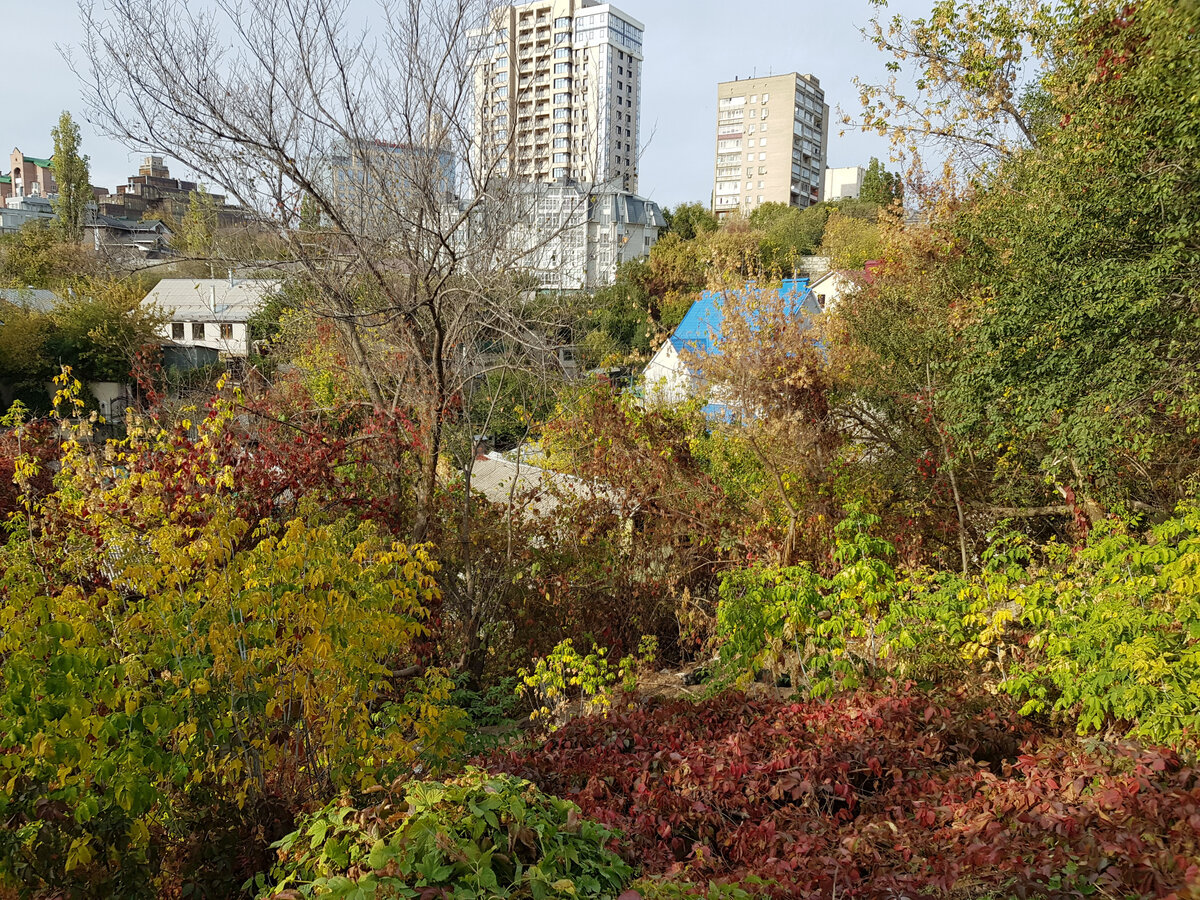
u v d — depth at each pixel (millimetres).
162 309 33344
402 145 10312
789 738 5375
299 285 11664
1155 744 4598
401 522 10789
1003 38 13312
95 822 4082
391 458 10828
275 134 9742
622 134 74688
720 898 3250
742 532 11945
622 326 34906
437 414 10430
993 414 9555
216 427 9242
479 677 10438
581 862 3193
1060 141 9195
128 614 4879
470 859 2891
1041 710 5832
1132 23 8242
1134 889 3219
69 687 4035
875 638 7273
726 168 91875
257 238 10797
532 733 7777
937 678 6637
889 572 6805
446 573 10469
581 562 11734
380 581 6074
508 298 11141
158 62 9172
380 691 7133
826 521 11547
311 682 5230
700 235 46438
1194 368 7891
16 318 32250
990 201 11672
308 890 2885
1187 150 7668
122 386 32375
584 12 72125
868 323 14242
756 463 13266
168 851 4523
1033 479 11758
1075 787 4199
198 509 8242
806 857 3977
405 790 3586
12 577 5395
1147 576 6039
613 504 12508
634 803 4832
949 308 12289
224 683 4812
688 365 15273
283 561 5094
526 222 11133
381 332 11828
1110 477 9891
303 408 12211
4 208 88188
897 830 4246
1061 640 5754
